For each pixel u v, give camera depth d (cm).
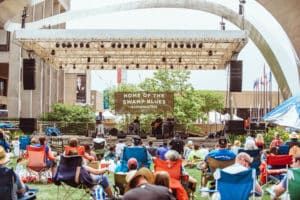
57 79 4506
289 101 1274
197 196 1055
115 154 1634
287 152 1274
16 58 3616
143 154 1103
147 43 2484
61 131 3047
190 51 2755
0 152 671
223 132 2727
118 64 3102
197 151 1666
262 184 1113
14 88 3606
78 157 838
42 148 1218
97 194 853
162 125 2591
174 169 821
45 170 1241
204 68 3111
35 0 3450
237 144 1305
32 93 3775
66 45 2447
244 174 691
